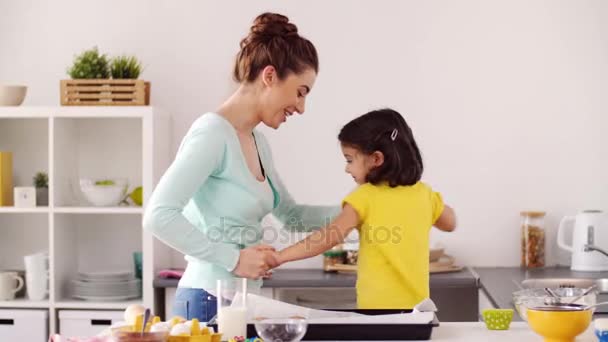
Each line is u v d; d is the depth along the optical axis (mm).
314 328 2057
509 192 4402
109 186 4273
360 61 4434
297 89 2535
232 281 2137
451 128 4402
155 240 4191
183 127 4508
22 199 4262
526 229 4309
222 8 4484
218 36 4488
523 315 2156
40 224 4613
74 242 4504
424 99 4414
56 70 4562
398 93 4422
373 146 2656
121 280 4266
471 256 4410
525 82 4387
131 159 4566
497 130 4395
